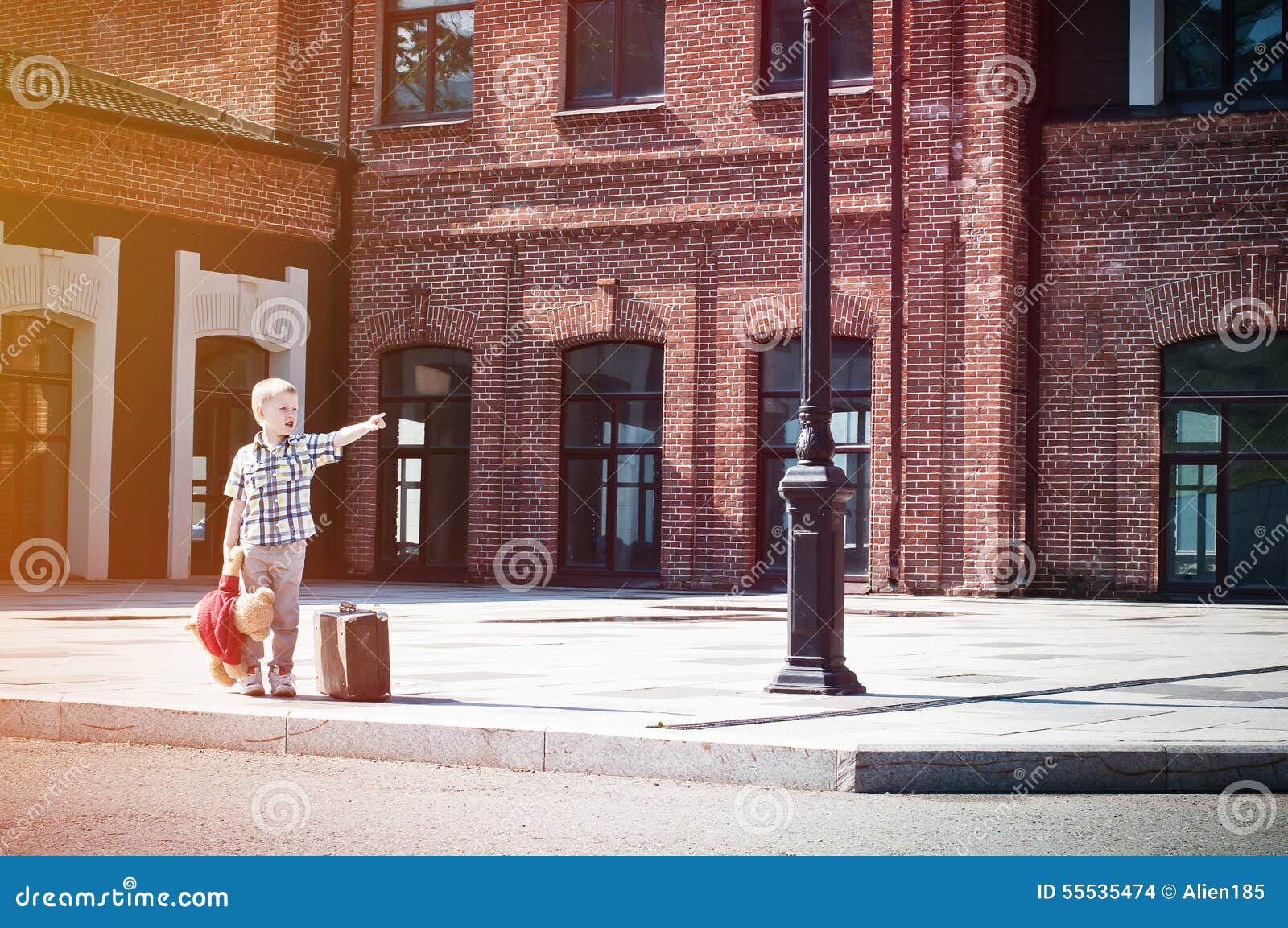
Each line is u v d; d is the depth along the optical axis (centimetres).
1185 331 1906
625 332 2138
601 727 695
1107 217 1939
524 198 2202
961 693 857
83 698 791
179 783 649
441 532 2261
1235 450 1898
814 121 866
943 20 1961
